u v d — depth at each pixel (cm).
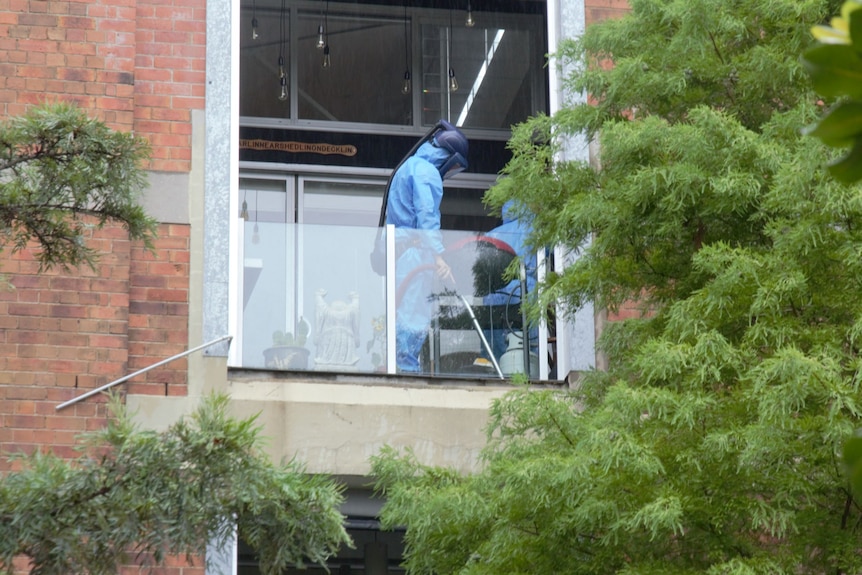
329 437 2548
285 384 2564
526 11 3766
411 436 2580
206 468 1259
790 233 1700
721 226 1978
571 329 2692
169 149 2642
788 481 1677
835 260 1767
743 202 1808
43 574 1250
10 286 1900
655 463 1658
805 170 1639
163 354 2533
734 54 2028
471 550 1942
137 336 2531
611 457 1644
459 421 2605
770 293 1691
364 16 3847
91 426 2431
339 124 3781
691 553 1836
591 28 2095
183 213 2616
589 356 2681
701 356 1734
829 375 1565
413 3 3847
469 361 2672
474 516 1859
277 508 1264
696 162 1822
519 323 2711
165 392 2505
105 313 2497
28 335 2453
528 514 1831
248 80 3769
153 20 2702
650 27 2039
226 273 2600
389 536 3128
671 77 1942
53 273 2488
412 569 1980
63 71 2598
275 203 3688
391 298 2681
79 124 1512
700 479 1756
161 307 2553
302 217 3681
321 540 1293
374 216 3741
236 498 1271
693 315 1794
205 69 2698
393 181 3009
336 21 3853
